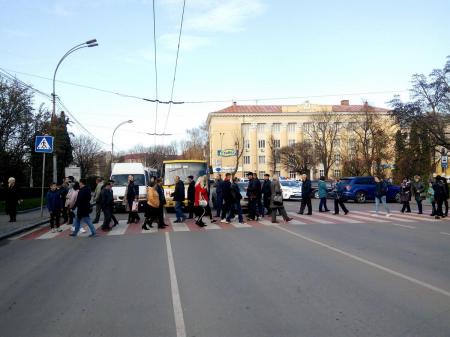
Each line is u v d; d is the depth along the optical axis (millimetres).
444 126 37219
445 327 4922
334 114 63750
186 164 24312
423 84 37062
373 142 51000
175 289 6844
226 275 7762
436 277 7379
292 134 90938
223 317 5410
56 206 15656
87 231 15586
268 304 5930
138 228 16250
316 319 5262
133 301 6219
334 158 67125
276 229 14852
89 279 7719
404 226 15430
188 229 15438
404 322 5105
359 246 10867
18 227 16422
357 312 5508
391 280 7184
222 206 18469
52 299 6465
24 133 31266
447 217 18688
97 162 78938
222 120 90125
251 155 90125
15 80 27203
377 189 19688
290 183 35438
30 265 9320
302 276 7566
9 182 18875
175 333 4871
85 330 5047
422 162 41000
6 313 5816
